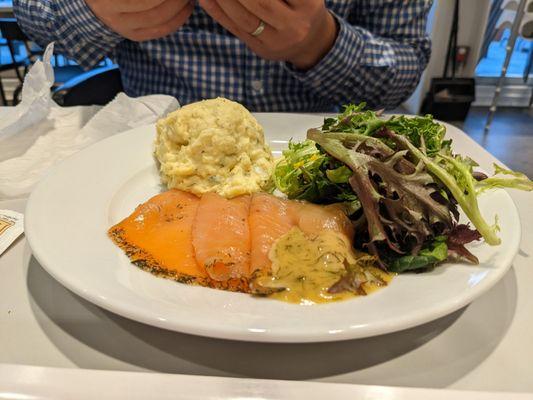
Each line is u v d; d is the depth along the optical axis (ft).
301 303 0.52
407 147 0.69
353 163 0.66
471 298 0.51
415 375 0.49
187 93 1.34
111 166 0.86
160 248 0.64
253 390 0.42
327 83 1.30
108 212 0.73
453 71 2.42
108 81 1.44
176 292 0.54
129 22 1.09
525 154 1.95
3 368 0.43
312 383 0.43
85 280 0.52
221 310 0.50
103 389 0.41
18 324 0.54
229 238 0.64
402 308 0.49
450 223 0.63
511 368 0.50
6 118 0.99
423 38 1.50
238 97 1.34
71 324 0.54
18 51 3.00
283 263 0.58
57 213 0.68
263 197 0.73
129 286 0.53
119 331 0.53
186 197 0.79
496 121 2.38
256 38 1.12
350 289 0.54
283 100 1.38
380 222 0.63
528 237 0.74
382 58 1.35
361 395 0.42
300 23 1.10
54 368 0.43
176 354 0.50
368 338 0.53
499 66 2.55
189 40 1.28
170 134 0.86
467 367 0.50
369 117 0.78
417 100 2.56
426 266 0.59
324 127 0.84
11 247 0.68
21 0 1.40
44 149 0.94
